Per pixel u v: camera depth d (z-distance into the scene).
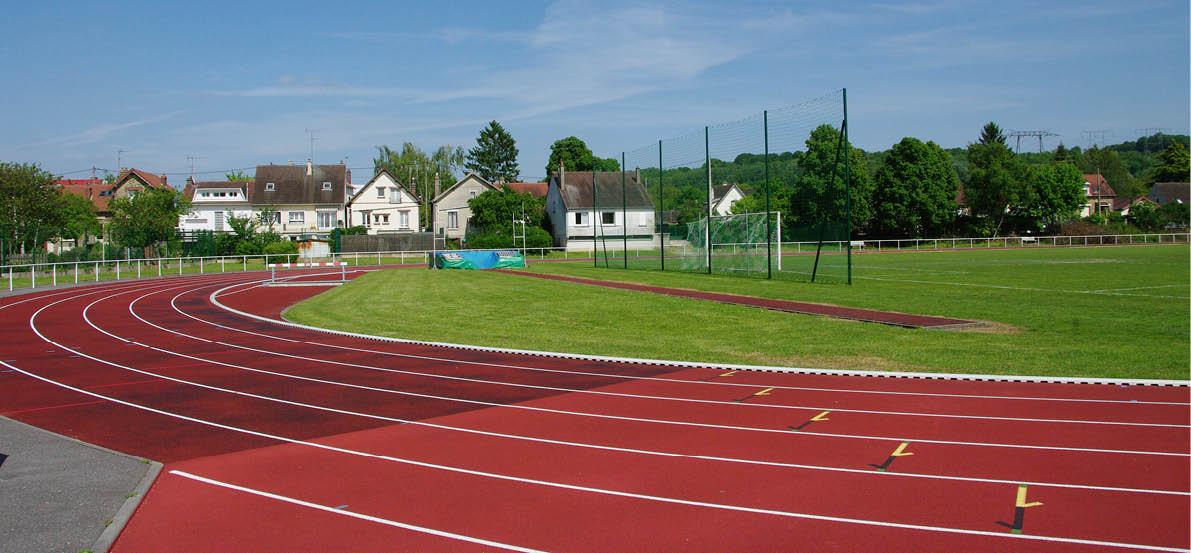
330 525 6.29
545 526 6.16
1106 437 8.24
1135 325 16.61
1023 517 6.07
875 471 7.32
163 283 38.81
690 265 40.41
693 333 17.38
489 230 73.69
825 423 9.19
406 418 10.04
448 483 7.30
